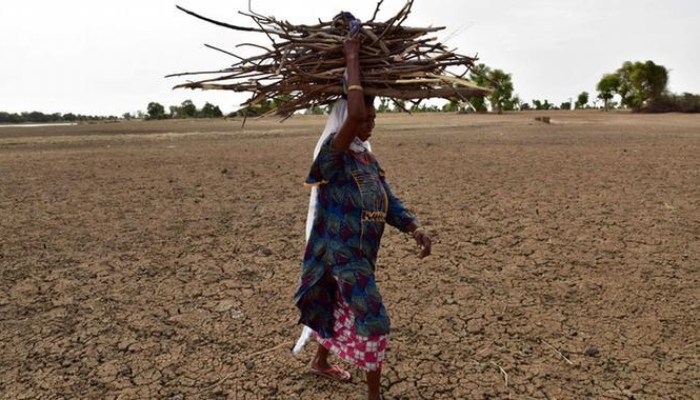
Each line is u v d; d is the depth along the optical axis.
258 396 3.30
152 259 5.98
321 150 2.88
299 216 7.92
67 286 5.20
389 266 5.60
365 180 2.86
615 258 5.76
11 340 4.09
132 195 9.89
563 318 4.32
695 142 19.34
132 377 3.55
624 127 31.58
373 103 2.92
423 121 44.91
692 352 3.76
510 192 9.60
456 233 6.83
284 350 3.86
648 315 4.35
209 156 16.69
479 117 56.97
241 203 8.96
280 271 5.52
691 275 5.21
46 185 11.30
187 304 4.71
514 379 3.46
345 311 2.98
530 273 5.35
